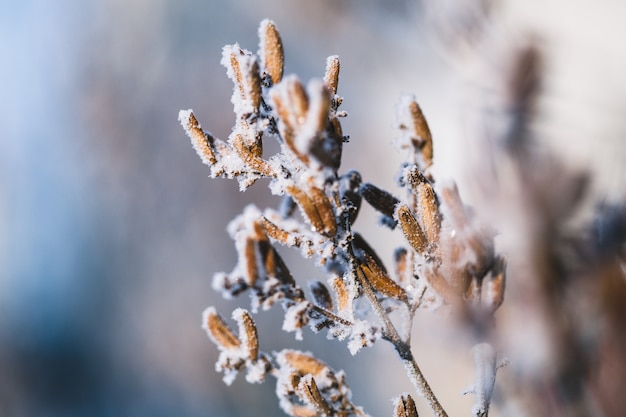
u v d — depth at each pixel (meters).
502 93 0.34
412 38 1.02
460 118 0.34
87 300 2.24
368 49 1.27
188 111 0.31
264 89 0.31
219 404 1.64
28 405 2.04
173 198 2.27
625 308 0.31
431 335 0.31
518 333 0.31
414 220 0.31
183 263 2.15
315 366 0.32
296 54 1.65
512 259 0.32
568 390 0.31
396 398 0.31
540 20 0.56
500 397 0.32
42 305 2.31
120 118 2.59
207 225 2.16
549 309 0.31
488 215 0.32
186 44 2.61
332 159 0.30
